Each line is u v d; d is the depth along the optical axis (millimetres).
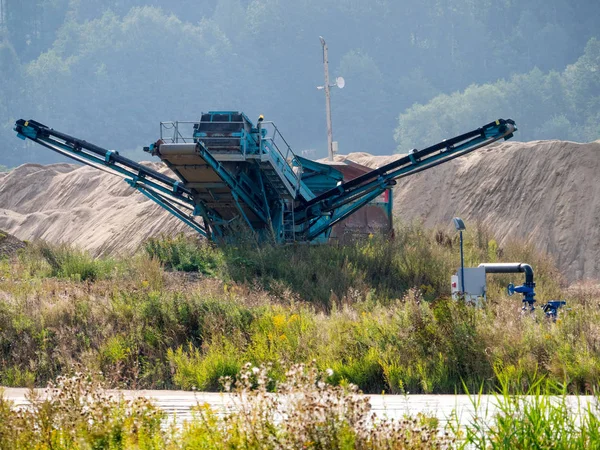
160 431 27547
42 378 63812
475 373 51312
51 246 120375
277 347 61000
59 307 76250
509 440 24312
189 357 66312
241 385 25344
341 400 23859
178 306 75125
